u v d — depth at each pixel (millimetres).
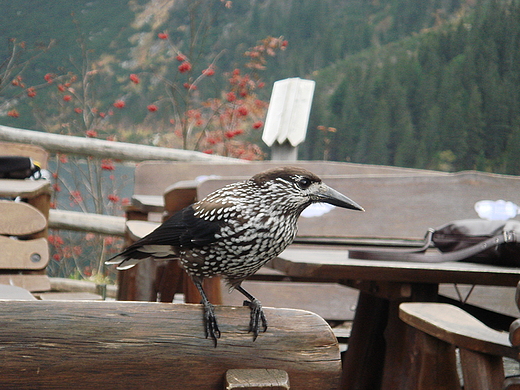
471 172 3801
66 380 1407
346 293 4031
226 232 2004
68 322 1420
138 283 3963
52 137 6617
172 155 6715
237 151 8523
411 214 3740
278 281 4348
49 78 9523
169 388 1482
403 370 2328
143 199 4883
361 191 3734
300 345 1572
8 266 3662
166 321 1499
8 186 3816
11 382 1367
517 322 1700
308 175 2102
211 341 1520
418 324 2133
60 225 6336
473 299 3688
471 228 2771
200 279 2178
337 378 1576
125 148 6695
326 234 3688
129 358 1454
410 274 2416
